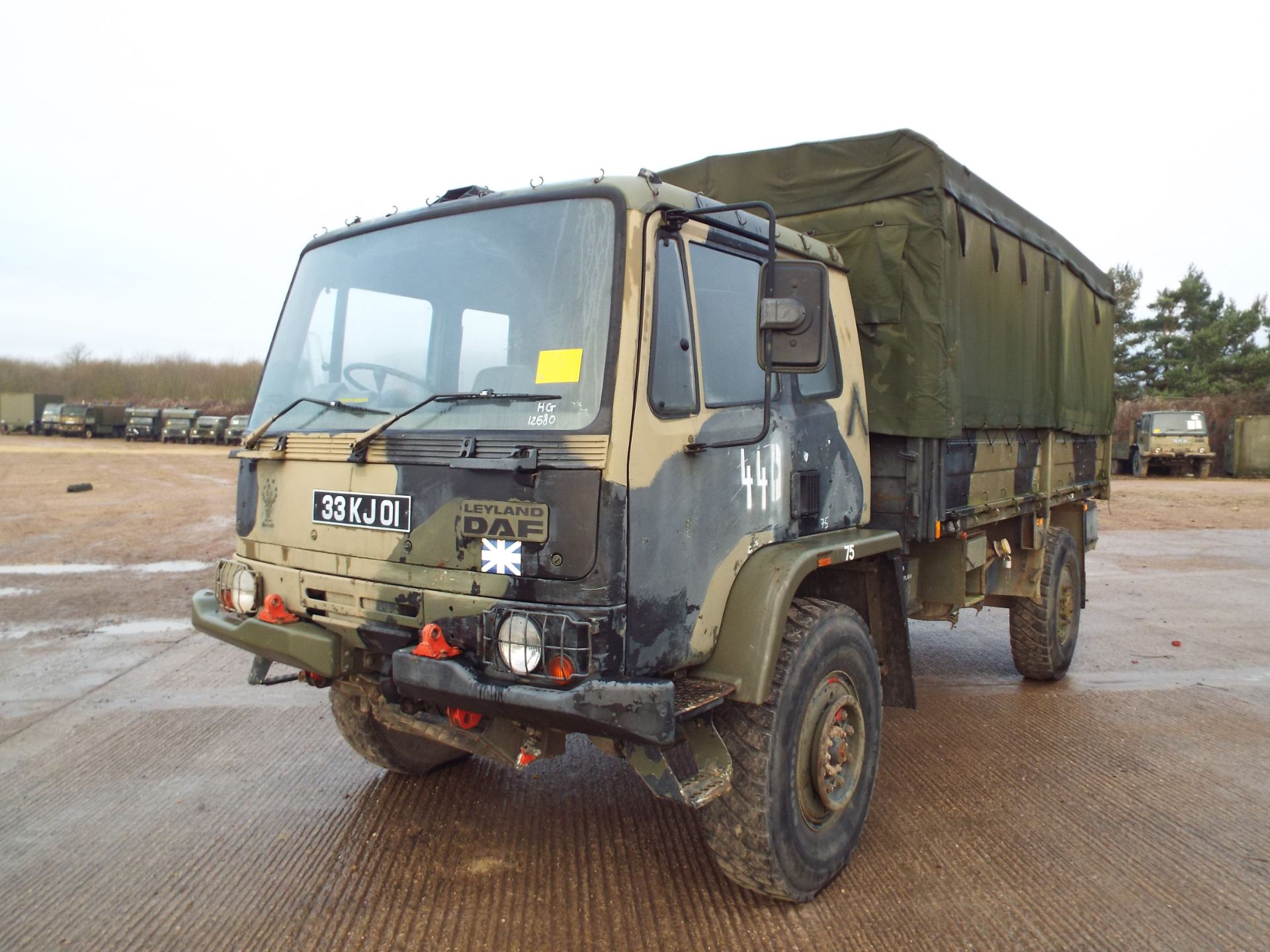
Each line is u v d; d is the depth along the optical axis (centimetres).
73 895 348
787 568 330
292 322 393
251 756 495
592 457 281
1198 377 3759
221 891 351
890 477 443
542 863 375
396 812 425
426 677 292
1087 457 766
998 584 609
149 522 1459
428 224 351
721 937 323
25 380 6488
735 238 354
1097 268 769
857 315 446
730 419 334
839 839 363
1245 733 552
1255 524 1727
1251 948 320
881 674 434
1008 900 352
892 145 443
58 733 530
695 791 305
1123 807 439
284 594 354
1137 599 997
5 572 1041
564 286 305
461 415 312
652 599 293
